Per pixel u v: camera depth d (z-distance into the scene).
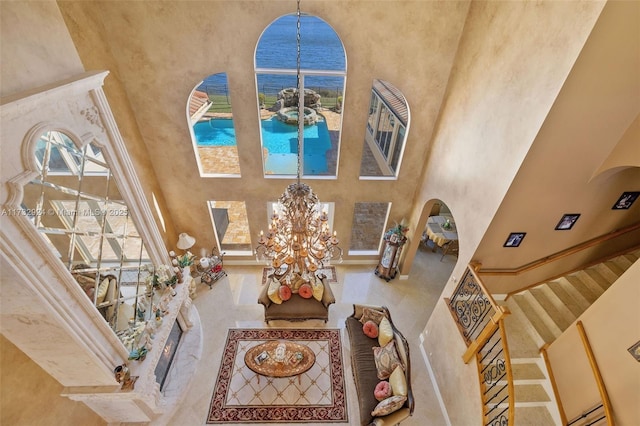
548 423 4.84
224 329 6.99
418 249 9.38
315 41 5.71
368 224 9.11
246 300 7.67
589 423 4.32
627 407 3.81
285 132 6.72
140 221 5.01
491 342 5.31
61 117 3.41
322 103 6.43
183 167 6.90
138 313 5.17
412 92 6.15
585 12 3.18
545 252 5.41
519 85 4.15
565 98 3.54
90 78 3.65
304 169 7.25
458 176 5.68
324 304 6.80
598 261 5.99
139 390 4.36
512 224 4.81
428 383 6.13
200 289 7.95
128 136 5.89
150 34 5.30
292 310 6.72
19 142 2.90
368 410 5.09
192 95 6.15
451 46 5.66
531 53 3.94
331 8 5.25
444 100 6.20
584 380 4.43
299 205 3.90
